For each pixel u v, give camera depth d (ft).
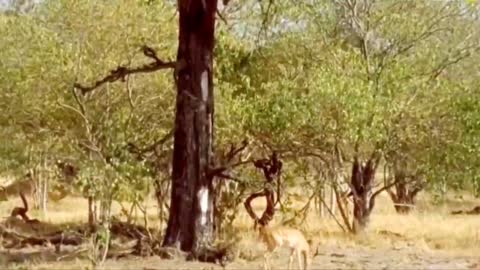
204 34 60.18
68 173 82.94
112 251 60.44
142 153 63.16
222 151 76.43
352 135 70.38
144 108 73.97
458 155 72.79
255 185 70.44
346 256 62.69
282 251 61.36
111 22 74.69
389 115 72.64
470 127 72.38
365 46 83.56
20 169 83.46
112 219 72.49
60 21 76.89
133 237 70.03
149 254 59.00
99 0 75.31
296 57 82.79
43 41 76.54
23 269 54.03
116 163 60.70
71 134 74.79
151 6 75.00
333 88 69.62
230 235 68.90
